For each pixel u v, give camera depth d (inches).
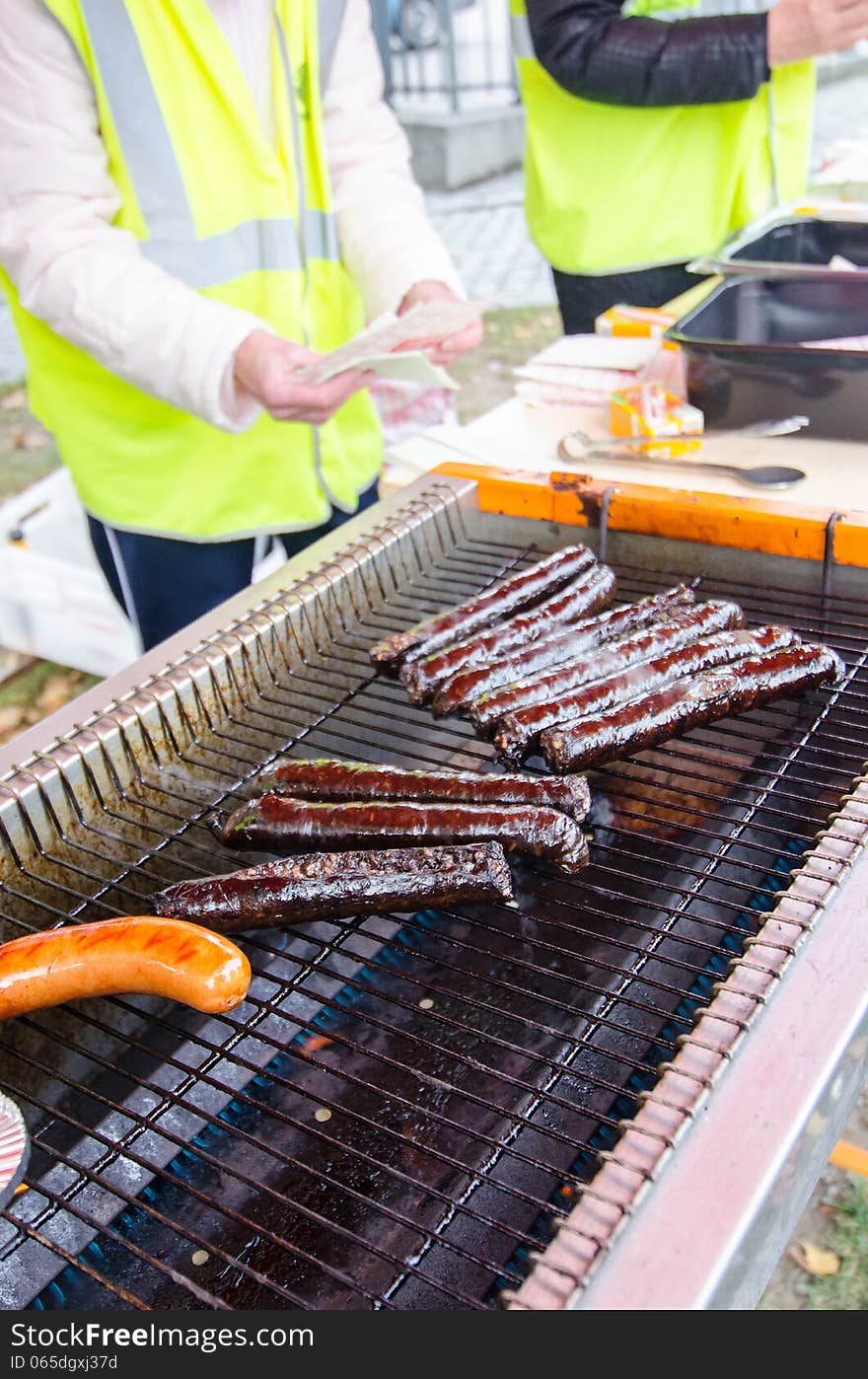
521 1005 64.7
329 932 72.2
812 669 69.4
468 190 389.1
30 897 64.0
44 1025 61.4
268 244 104.3
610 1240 37.7
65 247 92.0
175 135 95.8
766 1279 43.6
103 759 67.4
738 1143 40.6
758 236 124.0
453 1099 59.9
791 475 93.6
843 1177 92.9
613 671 69.8
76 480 110.0
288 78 99.6
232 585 116.8
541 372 119.7
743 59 121.6
